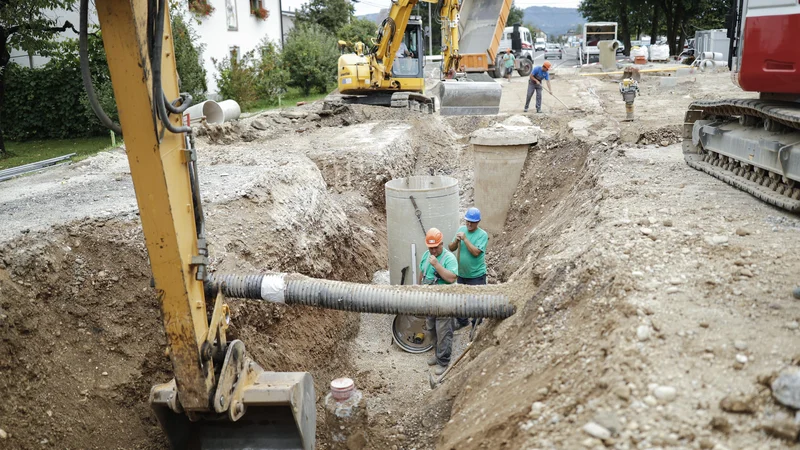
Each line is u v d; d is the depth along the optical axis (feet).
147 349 19.06
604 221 21.03
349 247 33.24
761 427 10.39
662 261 16.65
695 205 22.21
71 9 55.62
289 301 17.75
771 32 21.20
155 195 12.66
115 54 11.78
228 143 49.80
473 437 13.82
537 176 38.68
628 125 47.88
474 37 65.31
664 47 139.74
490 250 38.32
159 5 12.01
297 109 68.03
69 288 18.98
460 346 27.14
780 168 20.98
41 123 64.34
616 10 169.07
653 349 12.62
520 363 15.85
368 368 26.63
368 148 44.73
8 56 54.03
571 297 16.62
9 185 29.78
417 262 29.55
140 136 12.29
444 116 60.29
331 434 18.53
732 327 13.15
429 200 28.96
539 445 11.53
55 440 16.24
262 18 106.93
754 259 16.53
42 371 16.97
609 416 11.23
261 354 21.44
